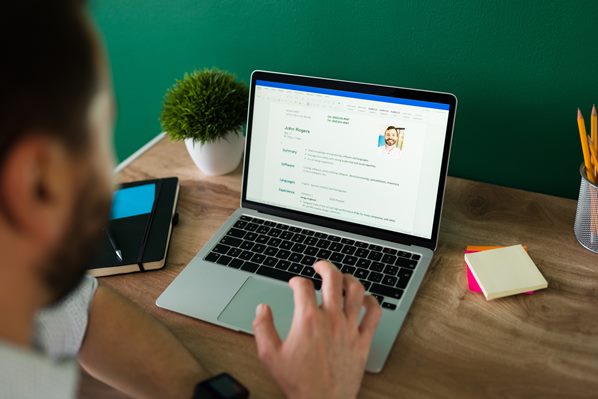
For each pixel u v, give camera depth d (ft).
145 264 3.06
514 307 2.79
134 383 2.47
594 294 2.85
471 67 3.59
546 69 3.42
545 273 2.99
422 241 3.16
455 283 2.96
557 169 3.70
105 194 1.35
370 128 3.21
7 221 1.17
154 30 4.39
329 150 3.31
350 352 2.17
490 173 3.89
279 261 3.09
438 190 3.10
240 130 3.78
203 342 2.67
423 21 3.56
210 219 3.50
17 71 1.07
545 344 2.58
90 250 1.40
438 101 3.04
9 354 1.35
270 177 3.46
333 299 2.18
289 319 2.72
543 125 3.59
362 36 3.76
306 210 3.40
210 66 4.35
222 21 4.13
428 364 2.50
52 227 1.23
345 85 3.23
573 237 3.26
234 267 3.07
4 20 1.06
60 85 1.11
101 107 1.25
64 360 1.59
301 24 3.90
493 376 2.44
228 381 2.27
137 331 2.57
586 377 2.42
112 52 4.64
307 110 3.34
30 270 1.28
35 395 1.43
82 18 1.16
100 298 2.64
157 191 3.59
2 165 1.10
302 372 2.09
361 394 2.38
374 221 3.25
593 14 3.18
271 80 3.39
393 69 3.79
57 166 1.17
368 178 3.24
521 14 3.33
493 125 3.72
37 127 1.11
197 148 3.73
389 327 2.66
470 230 3.34
